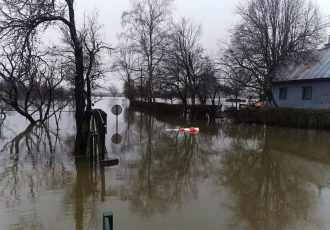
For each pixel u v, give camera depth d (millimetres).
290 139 18453
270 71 26562
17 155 13062
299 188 9391
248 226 6754
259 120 25469
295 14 26188
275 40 26250
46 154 13273
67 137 18312
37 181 9492
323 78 25234
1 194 8344
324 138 18750
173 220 6938
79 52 12203
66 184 9250
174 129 23156
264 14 26203
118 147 15477
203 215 7246
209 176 10453
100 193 8531
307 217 7297
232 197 8469
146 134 20641
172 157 13273
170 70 33594
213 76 31844
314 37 25781
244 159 13102
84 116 12594
